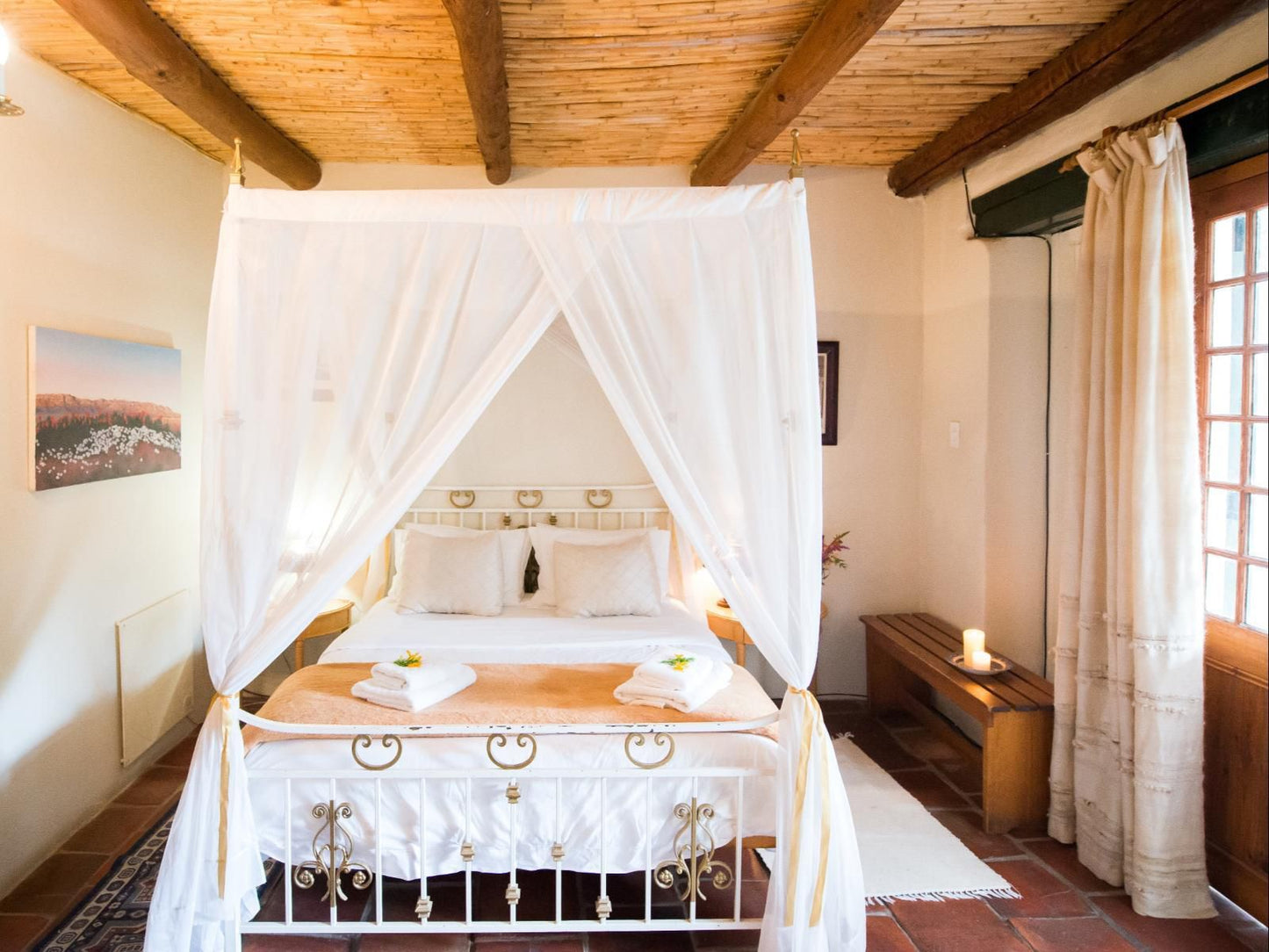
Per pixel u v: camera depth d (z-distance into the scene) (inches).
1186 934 92.6
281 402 84.1
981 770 136.9
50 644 109.2
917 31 102.8
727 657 132.7
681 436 86.2
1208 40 92.4
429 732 90.6
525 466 169.2
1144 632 94.2
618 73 114.3
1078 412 107.1
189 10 97.6
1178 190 92.0
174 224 141.6
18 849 102.5
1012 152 132.1
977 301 144.4
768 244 86.4
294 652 166.9
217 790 84.6
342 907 97.7
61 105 111.2
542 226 84.7
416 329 85.3
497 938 92.8
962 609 151.9
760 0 95.0
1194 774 94.3
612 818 93.4
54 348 107.7
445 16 100.0
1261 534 93.7
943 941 91.7
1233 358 96.8
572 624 142.7
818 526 87.0
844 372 166.9
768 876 105.5
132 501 129.3
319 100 126.6
